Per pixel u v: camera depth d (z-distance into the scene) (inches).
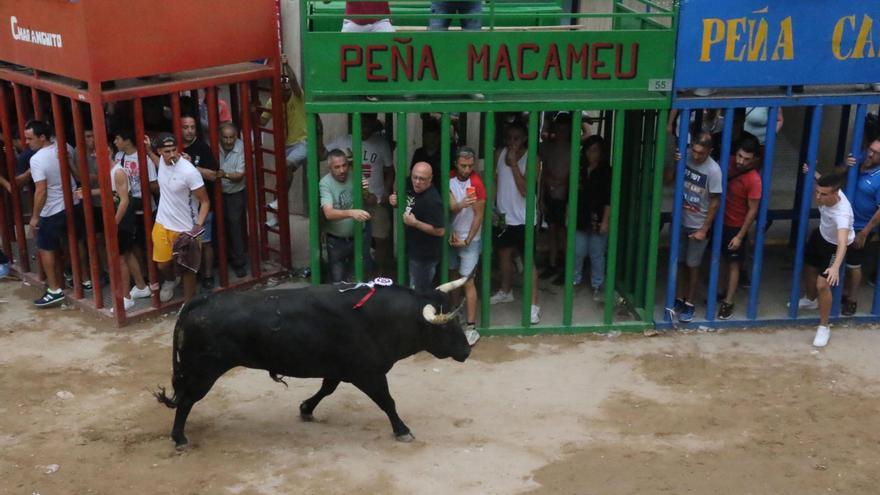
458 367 379.6
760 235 403.2
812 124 391.9
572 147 384.5
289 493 294.5
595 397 357.4
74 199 423.2
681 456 318.7
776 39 377.1
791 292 412.8
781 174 548.4
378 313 304.8
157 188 418.0
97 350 390.0
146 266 437.7
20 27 406.0
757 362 384.5
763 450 322.7
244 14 419.8
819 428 336.5
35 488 295.7
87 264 446.0
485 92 377.4
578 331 408.5
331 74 373.4
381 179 427.5
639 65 377.4
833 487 301.9
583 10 540.7
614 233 395.2
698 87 380.2
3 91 431.5
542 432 333.1
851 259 403.9
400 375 372.2
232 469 307.3
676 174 391.5
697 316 417.1
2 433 328.2
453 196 389.4
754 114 508.1
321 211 402.9
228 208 443.5
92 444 321.7
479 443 325.1
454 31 370.6
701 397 357.4
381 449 320.2
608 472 308.5
